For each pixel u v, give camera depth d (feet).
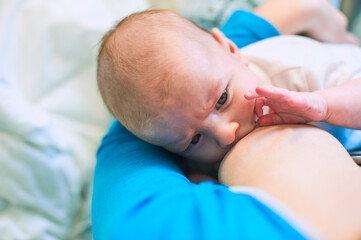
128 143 2.48
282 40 2.88
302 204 1.53
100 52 2.42
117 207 1.66
